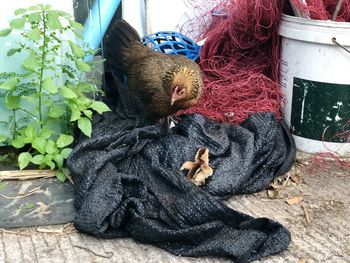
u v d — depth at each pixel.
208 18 1.31
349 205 0.91
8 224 0.80
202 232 0.76
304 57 1.06
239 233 0.76
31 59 0.91
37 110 0.97
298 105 1.09
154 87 1.04
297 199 0.92
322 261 0.75
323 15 1.06
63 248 0.76
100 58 1.14
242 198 0.92
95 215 0.78
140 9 1.25
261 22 1.18
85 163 0.88
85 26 1.13
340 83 1.04
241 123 1.06
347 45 1.01
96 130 1.00
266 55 1.24
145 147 0.94
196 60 1.24
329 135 1.08
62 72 0.98
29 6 0.94
